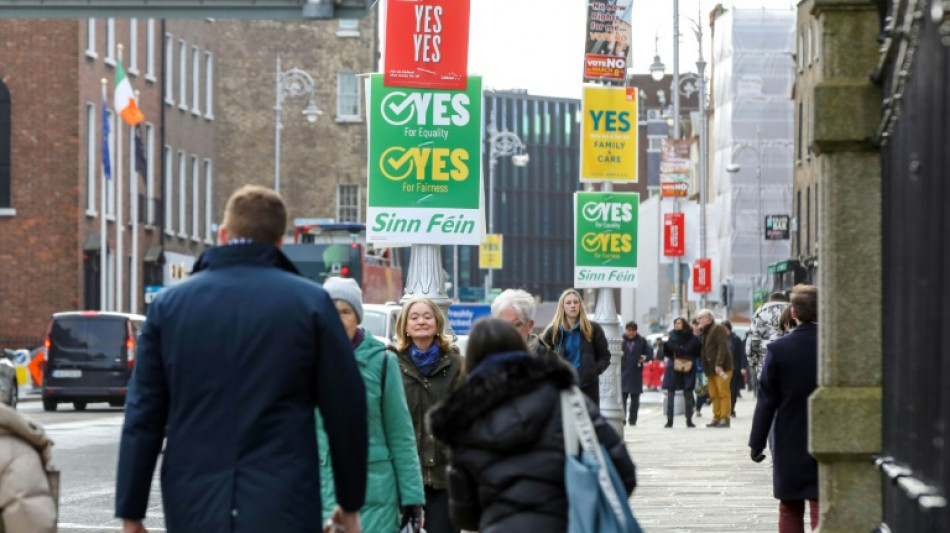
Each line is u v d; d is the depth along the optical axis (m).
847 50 13.82
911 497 11.45
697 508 27.94
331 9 34.47
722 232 132.12
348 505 10.63
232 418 10.27
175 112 116.75
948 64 9.95
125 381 65.00
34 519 11.66
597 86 43.81
